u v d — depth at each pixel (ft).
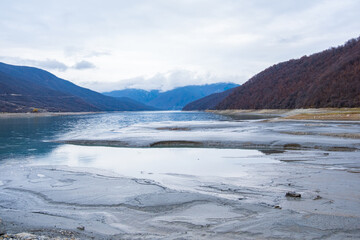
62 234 23.91
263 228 24.16
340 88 345.10
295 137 98.02
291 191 36.06
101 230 25.18
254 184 40.70
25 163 63.82
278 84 568.82
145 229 25.38
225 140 94.58
